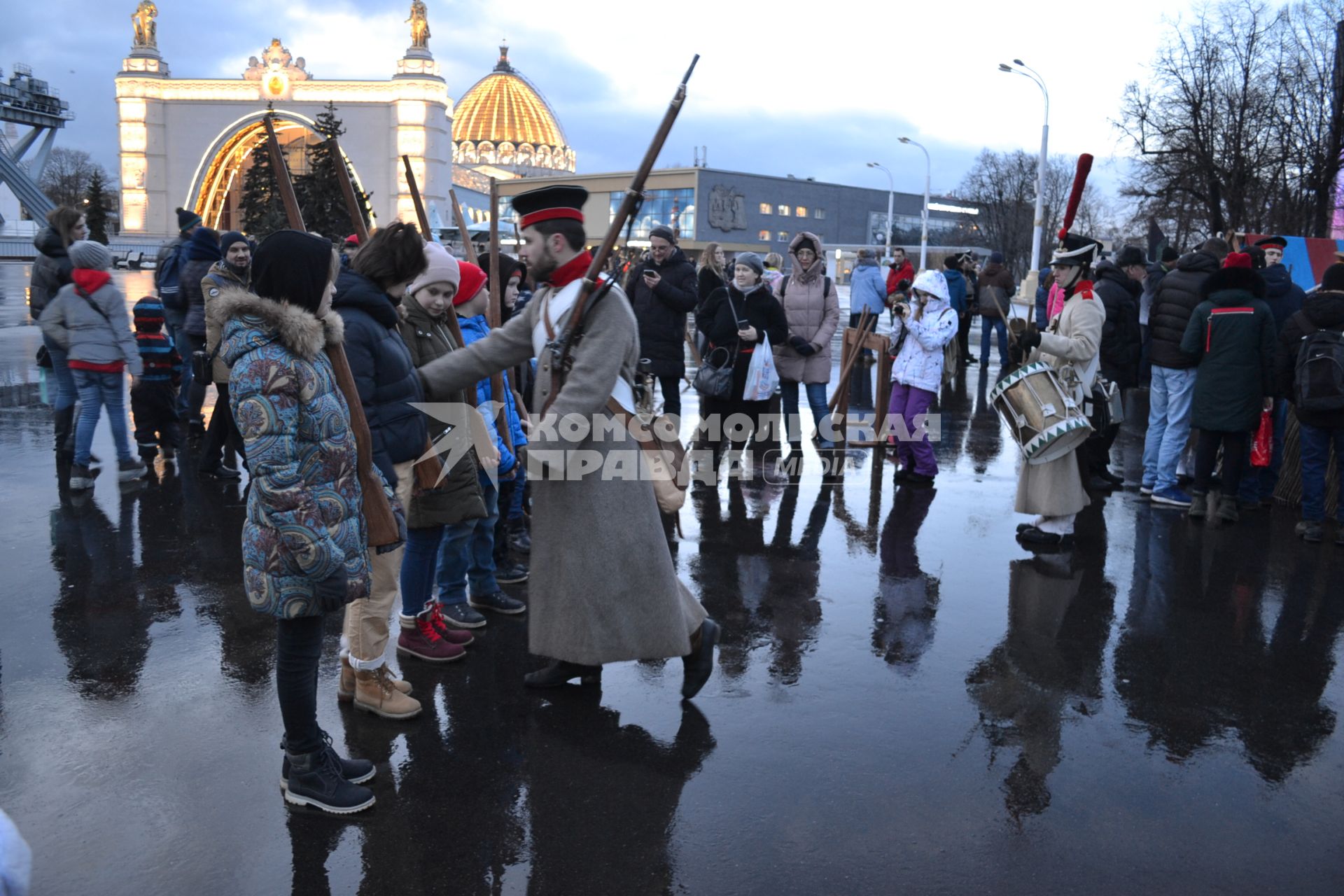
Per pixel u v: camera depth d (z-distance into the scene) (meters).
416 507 4.04
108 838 2.93
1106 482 7.91
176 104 87.62
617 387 3.62
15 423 9.22
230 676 4.06
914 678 4.18
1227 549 6.15
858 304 14.48
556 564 3.68
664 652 3.69
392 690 3.78
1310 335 6.14
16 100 66.94
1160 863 2.91
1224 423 6.48
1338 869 2.90
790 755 3.51
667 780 3.33
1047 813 3.16
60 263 7.74
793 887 2.76
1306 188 25.97
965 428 10.60
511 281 6.05
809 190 83.00
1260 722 3.85
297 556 2.82
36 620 4.60
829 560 5.81
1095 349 5.91
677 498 3.74
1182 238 30.53
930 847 2.96
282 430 2.79
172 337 9.38
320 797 3.09
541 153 139.25
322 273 2.89
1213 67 27.64
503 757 3.47
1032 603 5.13
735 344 8.09
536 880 2.79
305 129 88.00
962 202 75.50
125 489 7.02
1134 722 3.83
